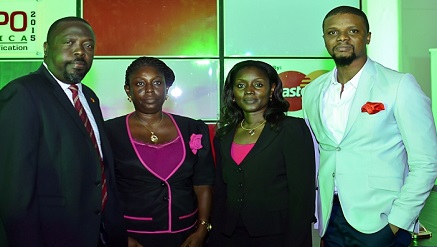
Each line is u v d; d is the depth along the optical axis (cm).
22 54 349
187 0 357
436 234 383
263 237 204
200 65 358
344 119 207
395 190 195
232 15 359
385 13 359
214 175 236
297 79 361
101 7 352
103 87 352
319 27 361
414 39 511
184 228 220
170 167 217
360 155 199
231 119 229
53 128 178
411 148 190
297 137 208
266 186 205
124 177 217
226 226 213
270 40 360
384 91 195
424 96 192
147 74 220
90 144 188
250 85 214
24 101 172
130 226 214
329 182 209
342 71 208
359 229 198
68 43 184
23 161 167
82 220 184
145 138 222
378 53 360
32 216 169
